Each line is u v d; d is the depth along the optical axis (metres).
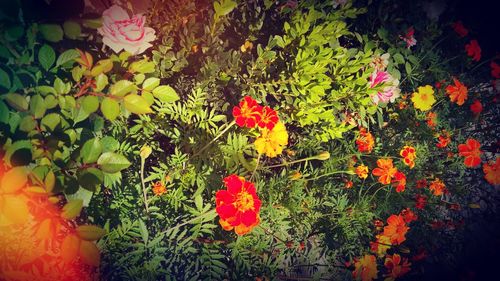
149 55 2.00
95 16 1.14
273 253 2.04
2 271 1.12
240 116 1.68
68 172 1.14
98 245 1.46
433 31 2.91
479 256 2.98
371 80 2.30
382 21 2.69
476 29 3.69
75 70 1.17
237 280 1.88
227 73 2.00
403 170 2.62
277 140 1.71
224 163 1.91
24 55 1.12
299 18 2.05
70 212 1.05
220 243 1.85
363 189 2.45
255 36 2.30
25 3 1.09
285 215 1.97
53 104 1.13
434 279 2.75
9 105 1.07
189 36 1.98
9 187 0.95
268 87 2.06
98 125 1.29
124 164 1.12
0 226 0.96
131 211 1.64
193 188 1.91
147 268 1.54
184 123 1.92
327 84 1.92
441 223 2.67
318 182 2.27
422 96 2.61
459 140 3.03
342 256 2.31
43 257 1.25
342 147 2.53
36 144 1.09
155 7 1.86
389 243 2.24
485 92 3.26
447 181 2.93
